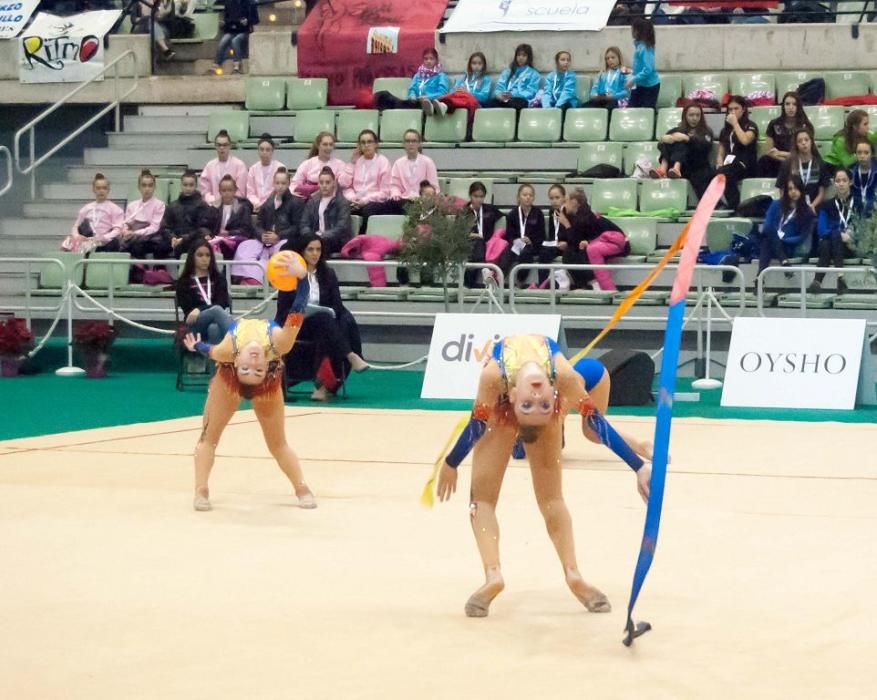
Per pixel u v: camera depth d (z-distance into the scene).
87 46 25.66
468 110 22.66
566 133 22.16
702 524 9.04
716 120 21.75
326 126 23.16
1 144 26.36
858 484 10.63
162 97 25.38
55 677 5.64
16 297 21.39
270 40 24.98
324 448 12.66
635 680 5.56
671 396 5.99
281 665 5.82
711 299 17.41
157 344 20.98
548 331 16.47
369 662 5.87
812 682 5.53
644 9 24.97
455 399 16.70
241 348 9.45
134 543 8.51
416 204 18.22
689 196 20.67
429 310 19.72
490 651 6.04
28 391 17.77
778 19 24.38
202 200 21.06
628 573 7.61
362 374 19.72
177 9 27.28
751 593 7.11
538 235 19.66
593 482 10.77
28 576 7.57
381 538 8.66
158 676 5.64
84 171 23.84
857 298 18.19
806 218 18.66
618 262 19.61
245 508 9.72
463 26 24.09
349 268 20.62
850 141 19.23
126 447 12.70
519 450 10.06
